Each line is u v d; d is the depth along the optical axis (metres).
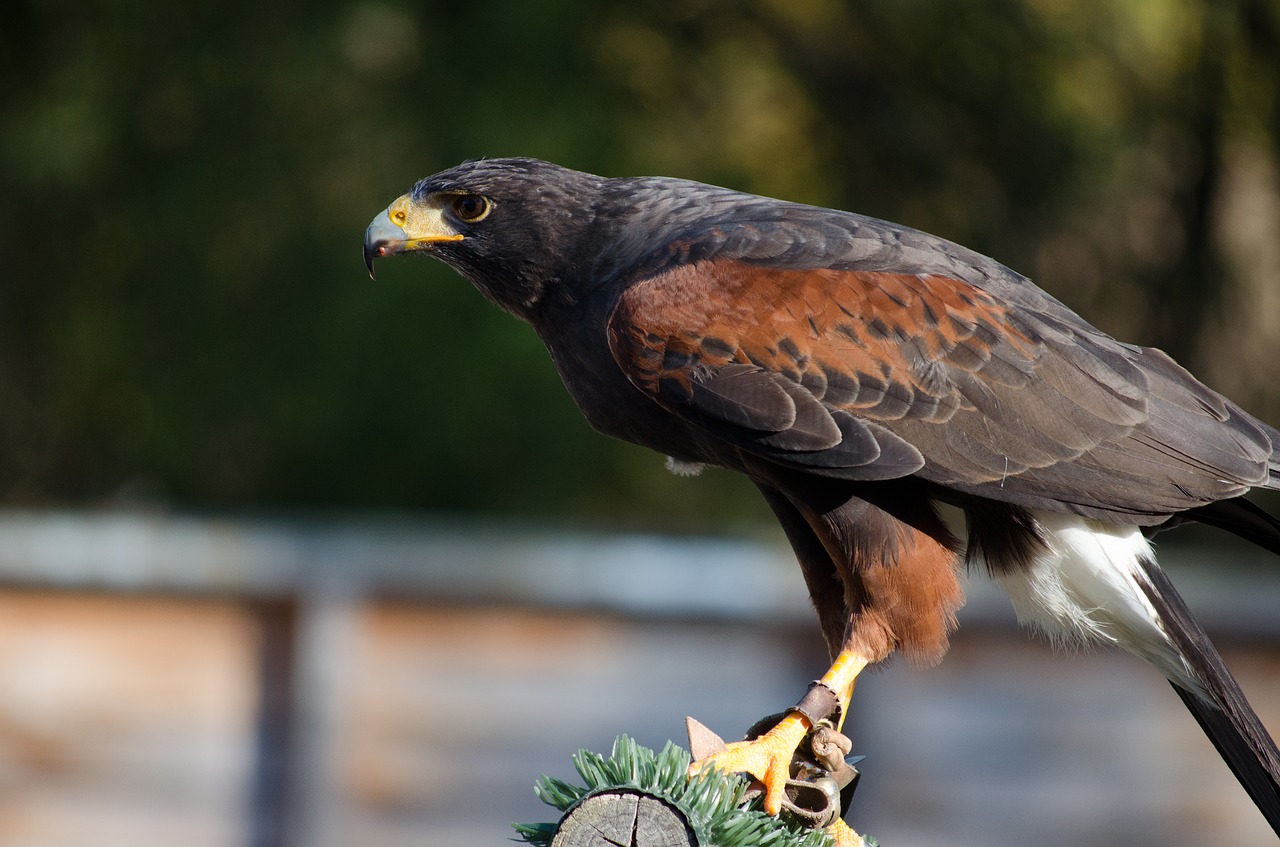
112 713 11.33
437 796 11.48
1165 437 6.51
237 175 16.75
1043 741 11.27
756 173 17.23
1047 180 16.75
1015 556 6.74
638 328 6.60
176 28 16.83
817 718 6.12
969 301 6.57
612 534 14.42
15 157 17.45
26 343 18.19
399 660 11.52
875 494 6.52
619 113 16.92
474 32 16.48
